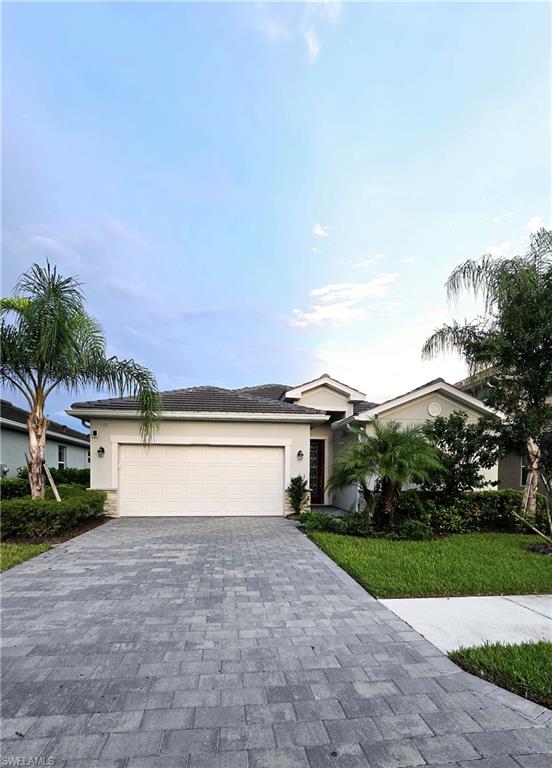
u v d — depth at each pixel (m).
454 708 3.28
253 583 6.41
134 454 13.45
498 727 3.05
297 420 13.81
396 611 5.29
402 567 7.07
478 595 5.91
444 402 14.77
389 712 3.22
